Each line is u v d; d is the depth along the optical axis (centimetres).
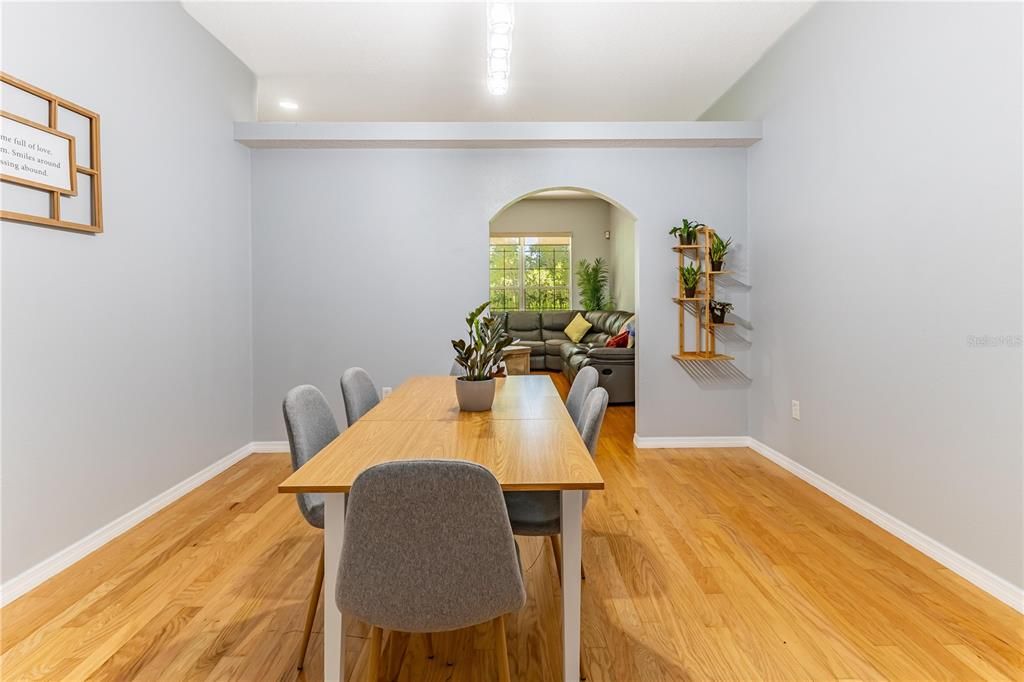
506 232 972
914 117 240
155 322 291
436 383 286
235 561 233
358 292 407
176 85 308
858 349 284
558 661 169
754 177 402
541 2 301
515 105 456
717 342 419
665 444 422
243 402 393
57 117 225
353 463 147
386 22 322
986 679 158
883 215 262
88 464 243
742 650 172
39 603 200
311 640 178
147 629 184
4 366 203
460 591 118
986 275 205
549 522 176
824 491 318
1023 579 192
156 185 291
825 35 305
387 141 389
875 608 195
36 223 215
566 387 672
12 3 205
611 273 947
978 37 207
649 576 220
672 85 420
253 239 402
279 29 334
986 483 207
